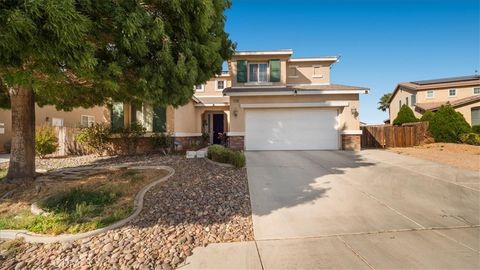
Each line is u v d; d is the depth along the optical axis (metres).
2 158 12.48
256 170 8.44
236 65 16.86
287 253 3.68
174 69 4.97
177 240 4.04
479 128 19.53
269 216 4.96
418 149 13.89
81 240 4.02
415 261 3.42
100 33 4.16
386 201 5.71
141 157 11.34
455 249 3.72
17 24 2.84
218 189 6.30
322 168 8.84
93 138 12.51
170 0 4.62
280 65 16.94
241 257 3.61
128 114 13.60
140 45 4.34
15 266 3.45
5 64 3.36
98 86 5.56
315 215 4.99
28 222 4.59
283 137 13.34
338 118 13.27
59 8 3.00
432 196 6.01
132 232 4.25
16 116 6.96
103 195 5.75
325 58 17.48
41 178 7.22
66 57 3.47
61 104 8.57
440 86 25.64
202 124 19.83
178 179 7.00
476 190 6.41
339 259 3.50
